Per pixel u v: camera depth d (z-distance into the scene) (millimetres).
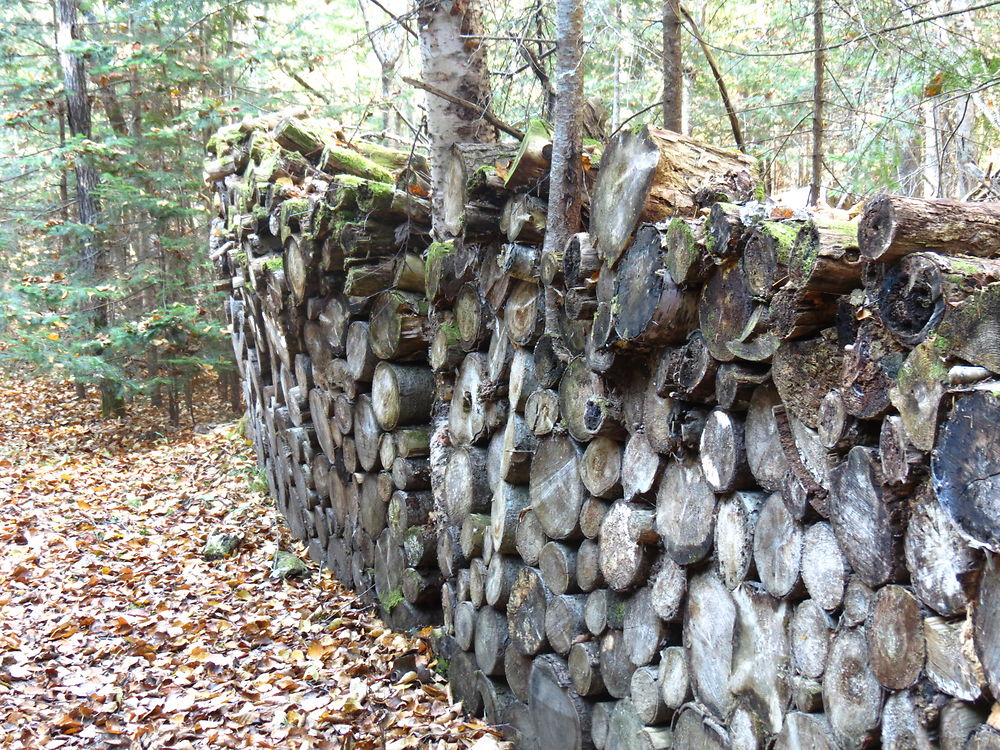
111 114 12047
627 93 7301
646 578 2736
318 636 4766
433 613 4578
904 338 1621
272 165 6102
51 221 11281
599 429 2766
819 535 1979
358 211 4527
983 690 1532
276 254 6320
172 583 5594
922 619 1672
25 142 13727
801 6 5277
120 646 4570
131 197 10945
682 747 2566
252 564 6035
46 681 4160
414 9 4457
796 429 2023
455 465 4023
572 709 3111
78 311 11297
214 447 9906
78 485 8305
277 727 3695
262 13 12438
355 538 5355
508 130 4430
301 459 6406
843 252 1815
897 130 5012
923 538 1650
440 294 3990
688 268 2213
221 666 4316
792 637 2098
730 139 7184
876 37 4297
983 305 1463
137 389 10891
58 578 5609
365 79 10094
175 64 10648
